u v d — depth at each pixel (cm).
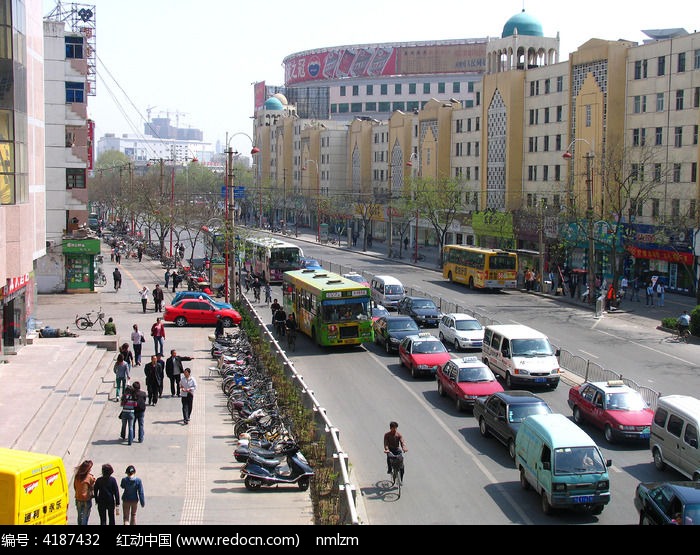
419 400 2803
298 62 15638
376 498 1856
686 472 1938
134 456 2091
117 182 13100
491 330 3219
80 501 1525
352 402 2767
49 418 2205
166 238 11244
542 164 7075
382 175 10906
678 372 3231
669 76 5544
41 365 2827
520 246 7206
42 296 5366
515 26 7781
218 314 4359
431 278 6575
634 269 6022
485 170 7919
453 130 8762
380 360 3519
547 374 2920
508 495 1884
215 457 2105
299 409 2300
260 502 1781
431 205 7700
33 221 3183
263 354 3105
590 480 1706
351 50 14462
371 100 14225
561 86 6731
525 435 1903
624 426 2258
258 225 12900
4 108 2611
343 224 11838
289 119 14175
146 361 3288
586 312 4844
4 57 2575
